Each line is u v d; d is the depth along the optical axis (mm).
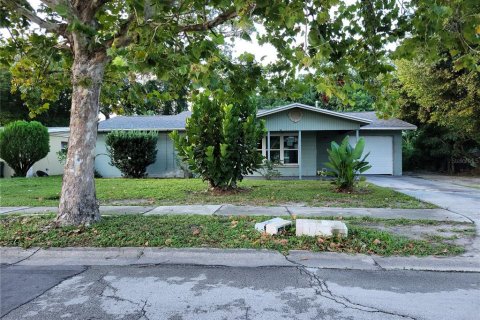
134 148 16969
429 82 16734
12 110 28609
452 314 3203
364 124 17047
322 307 3350
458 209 7988
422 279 4090
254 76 6004
